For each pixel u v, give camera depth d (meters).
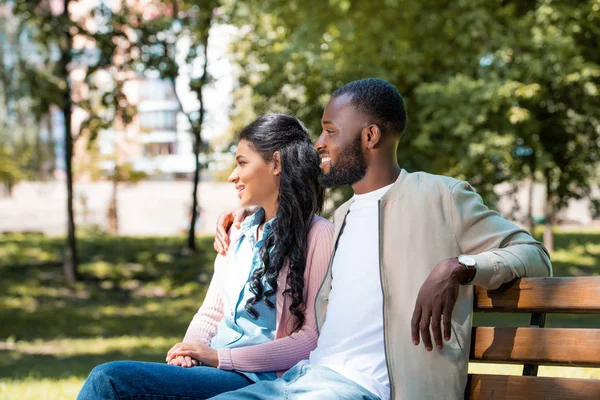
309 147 3.30
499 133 14.38
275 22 15.66
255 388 2.85
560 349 2.46
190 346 3.12
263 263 3.19
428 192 2.79
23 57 19.91
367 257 2.90
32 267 21.17
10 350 12.73
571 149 18.45
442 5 14.52
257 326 3.19
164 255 22.33
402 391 2.68
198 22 19.66
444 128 14.23
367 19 14.15
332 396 2.73
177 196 36.53
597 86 16.34
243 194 3.33
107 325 15.92
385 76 14.06
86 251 22.42
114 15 19.36
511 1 15.12
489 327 2.65
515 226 2.76
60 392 6.82
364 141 2.96
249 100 20.89
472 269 2.52
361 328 2.86
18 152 26.89
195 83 21.14
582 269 20.61
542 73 14.30
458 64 14.49
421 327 2.55
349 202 3.06
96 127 20.12
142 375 2.88
